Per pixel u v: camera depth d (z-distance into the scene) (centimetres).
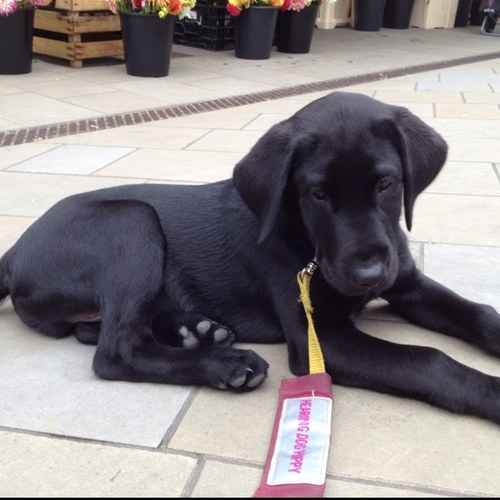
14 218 157
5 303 123
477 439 82
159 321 109
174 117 258
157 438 84
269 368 100
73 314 106
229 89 307
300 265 100
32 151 213
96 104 274
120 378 97
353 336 94
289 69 362
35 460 80
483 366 98
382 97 294
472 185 179
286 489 73
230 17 416
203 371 94
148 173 190
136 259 102
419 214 159
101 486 75
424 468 77
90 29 344
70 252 104
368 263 85
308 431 82
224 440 83
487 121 248
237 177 97
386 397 91
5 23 313
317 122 92
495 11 562
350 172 88
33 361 103
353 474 77
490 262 133
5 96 283
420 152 94
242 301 108
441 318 107
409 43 491
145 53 323
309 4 402
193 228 110
